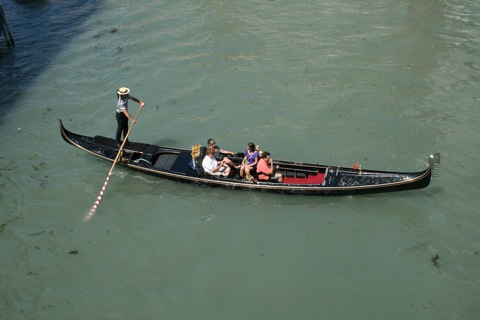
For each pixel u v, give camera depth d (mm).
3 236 9695
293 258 9164
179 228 9930
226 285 8664
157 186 11023
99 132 13070
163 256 9289
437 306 8109
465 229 9602
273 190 10281
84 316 8125
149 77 15594
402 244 9352
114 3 21953
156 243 9578
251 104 14016
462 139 12242
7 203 10562
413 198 10367
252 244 9500
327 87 14750
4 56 17391
